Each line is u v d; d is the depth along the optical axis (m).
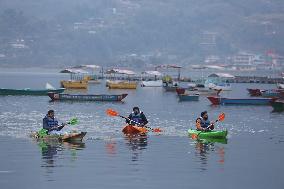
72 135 78.25
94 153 68.62
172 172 58.72
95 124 101.12
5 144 74.69
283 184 54.66
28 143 75.75
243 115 128.12
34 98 176.75
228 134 89.56
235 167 61.62
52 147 72.62
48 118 81.12
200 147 74.44
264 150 72.75
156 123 106.81
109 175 57.00
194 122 109.31
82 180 54.84
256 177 57.25
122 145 75.12
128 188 52.31
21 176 56.22
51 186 52.78
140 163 62.88
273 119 117.75
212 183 54.69
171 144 76.56
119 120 109.12
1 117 114.25
